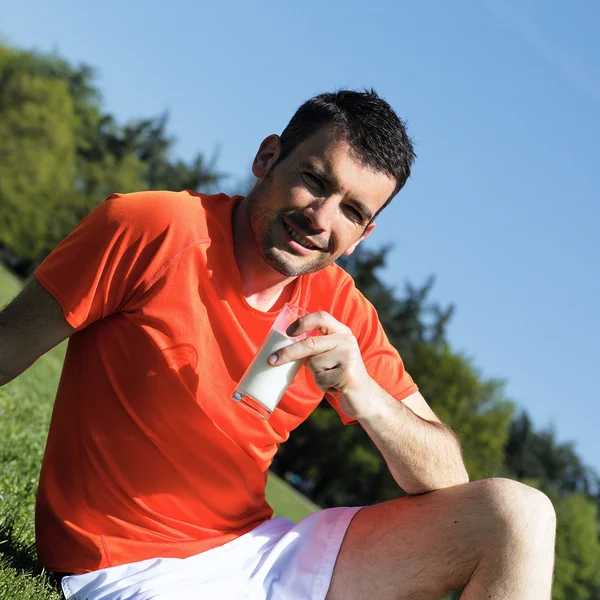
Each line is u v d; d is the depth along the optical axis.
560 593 58.22
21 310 2.65
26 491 4.06
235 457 2.77
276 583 2.79
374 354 3.20
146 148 72.44
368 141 2.68
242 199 2.94
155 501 2.73
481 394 51.78
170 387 2.68
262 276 2.83
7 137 55.69
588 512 61.03
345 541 2.85
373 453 53.06
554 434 85.50
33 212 57.66
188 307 2.71
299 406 2.93
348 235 2.77
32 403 6.76
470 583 2.64
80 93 72.19
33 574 2.74
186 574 2.70
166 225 2.71
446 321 63.03
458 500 2.70
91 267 2.65
